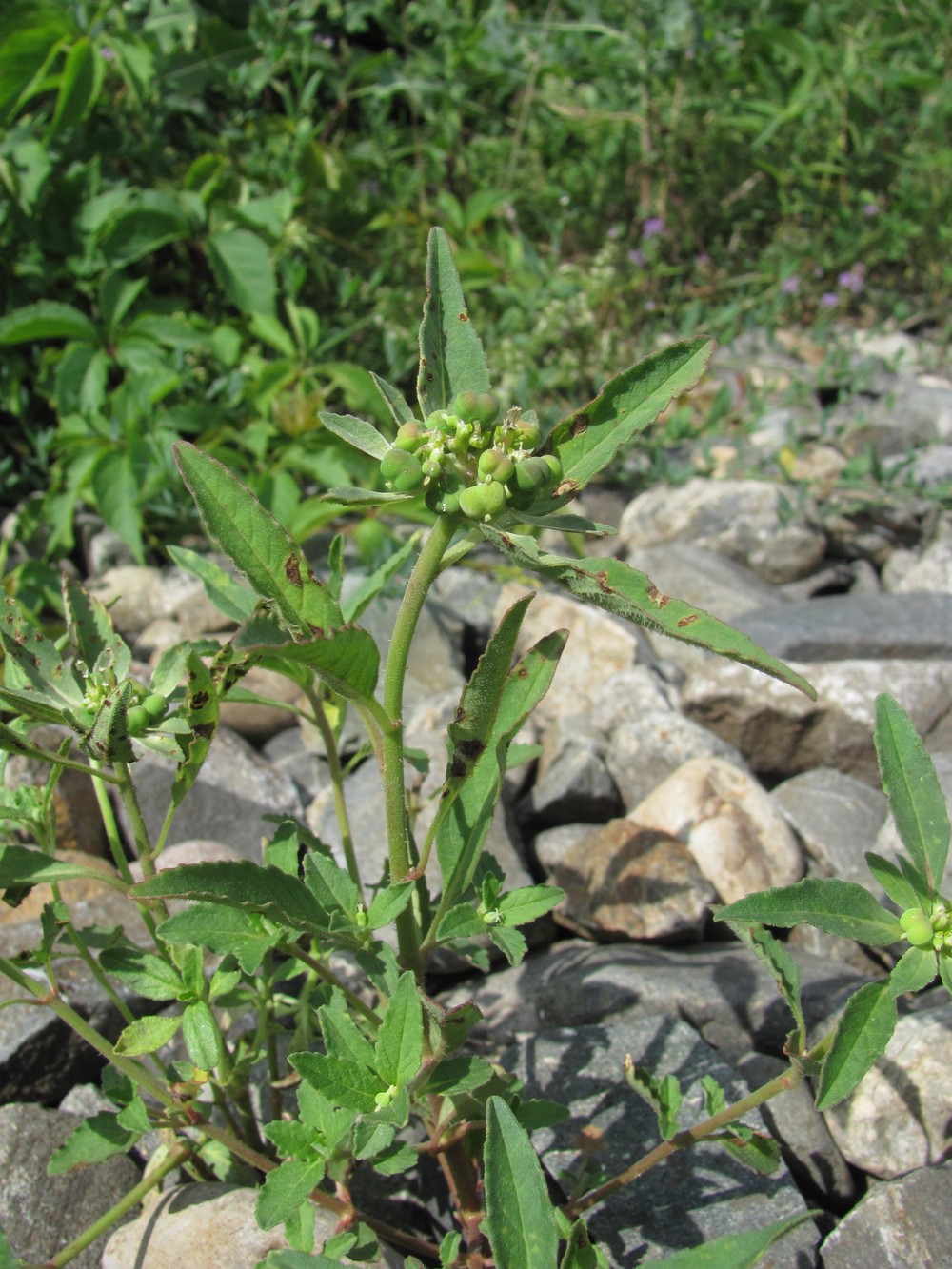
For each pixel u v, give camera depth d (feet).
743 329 1.54
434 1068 0.51
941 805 0.50
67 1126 0.66
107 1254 0.59
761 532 1.19
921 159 1.62
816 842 0.88
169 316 1.23
